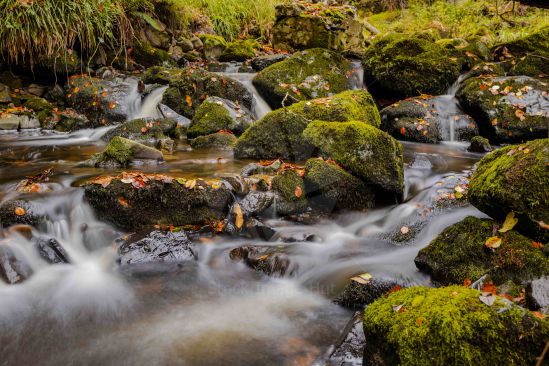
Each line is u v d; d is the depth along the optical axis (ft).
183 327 9.37
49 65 25.08
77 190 13.47
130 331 9.23
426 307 6.95
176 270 11.56
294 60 27.40
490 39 37.70
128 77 27.07
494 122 22.77
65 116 24.16
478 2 44.70
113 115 24.48
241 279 11.34
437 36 39.93
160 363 8.25
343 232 13.66
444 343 6.40
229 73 29.73
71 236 12.80
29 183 14.35
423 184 16.47
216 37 35.42
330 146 15.83
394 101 28.07
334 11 36.96
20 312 9.80
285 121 18.40
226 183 13.66
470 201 11.21
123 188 12.88
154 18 31.35
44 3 23.61
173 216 13.07
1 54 24.59
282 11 36.70
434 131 23.54
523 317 6.45
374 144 14.94
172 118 23.06
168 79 26.61
